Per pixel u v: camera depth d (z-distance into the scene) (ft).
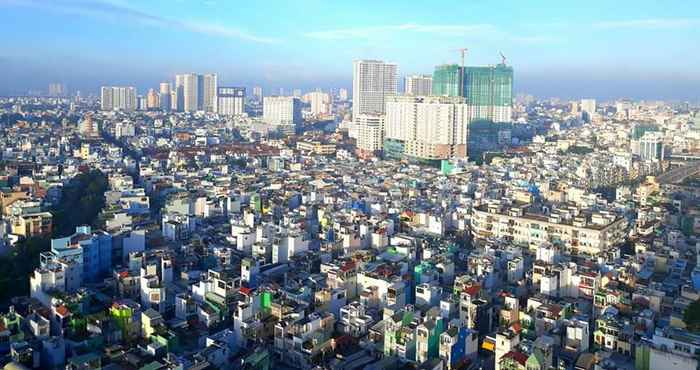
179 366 654.12
